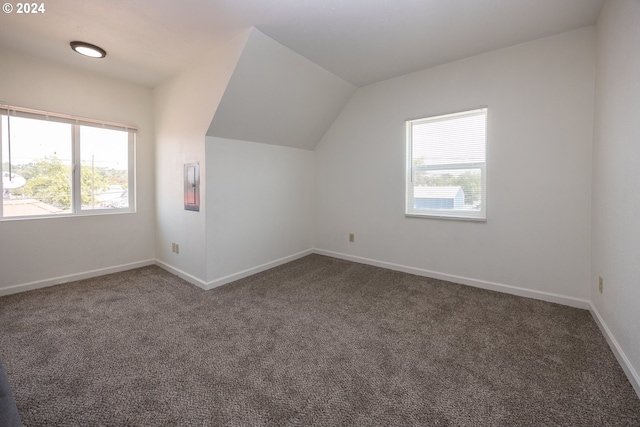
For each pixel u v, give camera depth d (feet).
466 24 7.25
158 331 6.59
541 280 8.32
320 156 13.51
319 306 8.00
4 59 8.37
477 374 5.09
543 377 4.99
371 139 11.66
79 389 4.69
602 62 6.64
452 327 6.80
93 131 10.34
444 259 10.09
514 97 8.44
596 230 7.00
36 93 8.96
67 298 8.46
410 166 10.80
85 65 9.49
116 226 10.96
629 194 5.05
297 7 6.50
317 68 9.73
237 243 10.32
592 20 7.11
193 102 9.53
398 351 5.82
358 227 12.37
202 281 9.46
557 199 7.97
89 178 10.34
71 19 6.89
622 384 4.78
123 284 9.70
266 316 7.39
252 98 9.16
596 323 6.85
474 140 9.35
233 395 4.59
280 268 11.64
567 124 7.74
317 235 13.94
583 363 5.36
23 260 8.95
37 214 9.27
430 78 9.93
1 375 3.38
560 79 7.77
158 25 7.18
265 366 5.33
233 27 7.31
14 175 8.79
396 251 11.27
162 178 11.30
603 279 6.44
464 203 9.66
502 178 8.76
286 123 11.10
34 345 5.96
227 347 5.96
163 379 4.96
